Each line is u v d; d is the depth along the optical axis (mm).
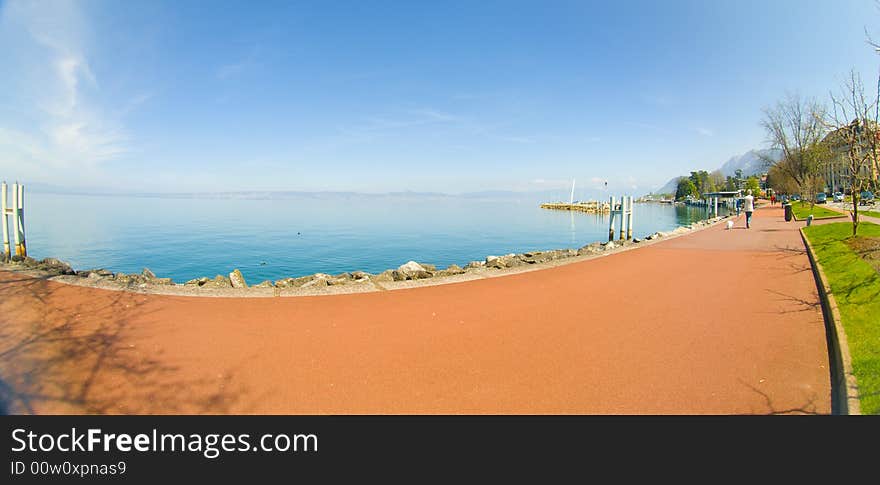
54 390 4633
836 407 4328
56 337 6250
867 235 14039
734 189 118812
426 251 28297
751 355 5719
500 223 57125
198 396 4578
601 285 10211
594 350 5930
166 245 28609
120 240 30844
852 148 13367
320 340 6301
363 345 6109
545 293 9383
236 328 6797
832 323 6660
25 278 10156
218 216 60656
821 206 40188
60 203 90938
